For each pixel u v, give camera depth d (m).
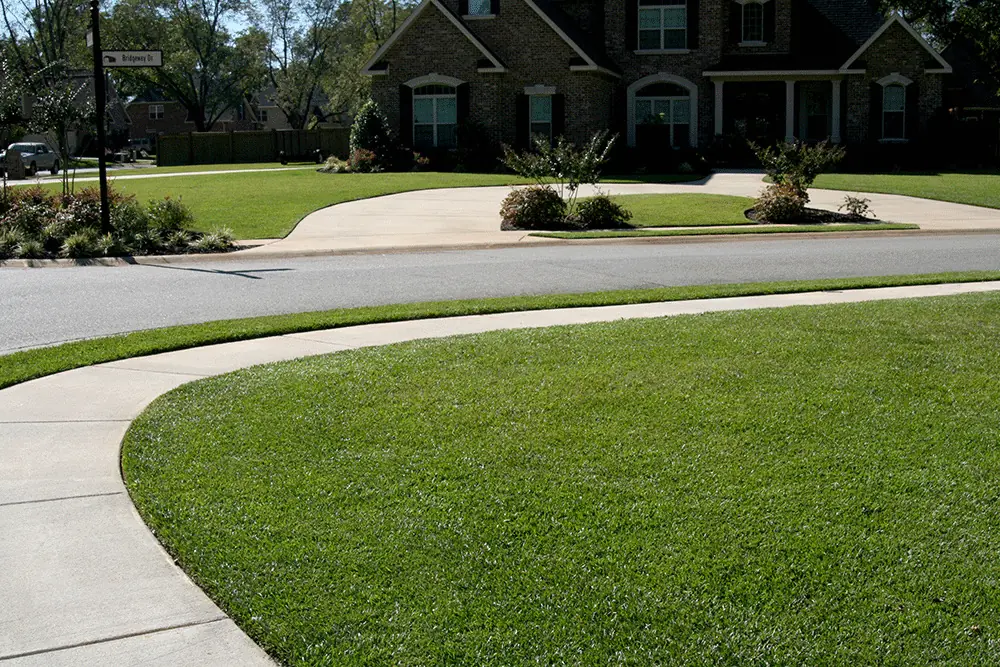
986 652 4.04
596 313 11.02
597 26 40.78
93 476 6.01
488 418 6.82
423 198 26.23
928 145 37.72
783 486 5.65
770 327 9.64
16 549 5.02
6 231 17.25
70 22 70.62
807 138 39.81
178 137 51.50
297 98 76.12
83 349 9.12
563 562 4.77
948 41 49.75
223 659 4.07
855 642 4.09
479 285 13.32
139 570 4.82
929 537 5.02
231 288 13.02
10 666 3.99
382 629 4.22
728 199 24.95
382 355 8.65
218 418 6.92
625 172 36.12
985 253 16.75
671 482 5.71
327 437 6.50
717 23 38.53
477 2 37.25
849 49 38.97
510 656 4.03
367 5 70.44
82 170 46.44
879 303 11.09
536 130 37.31
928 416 6.86
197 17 71.75
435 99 37.72
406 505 5.43
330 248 17.42
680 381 7.64
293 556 4.86
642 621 4.27
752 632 4.17
